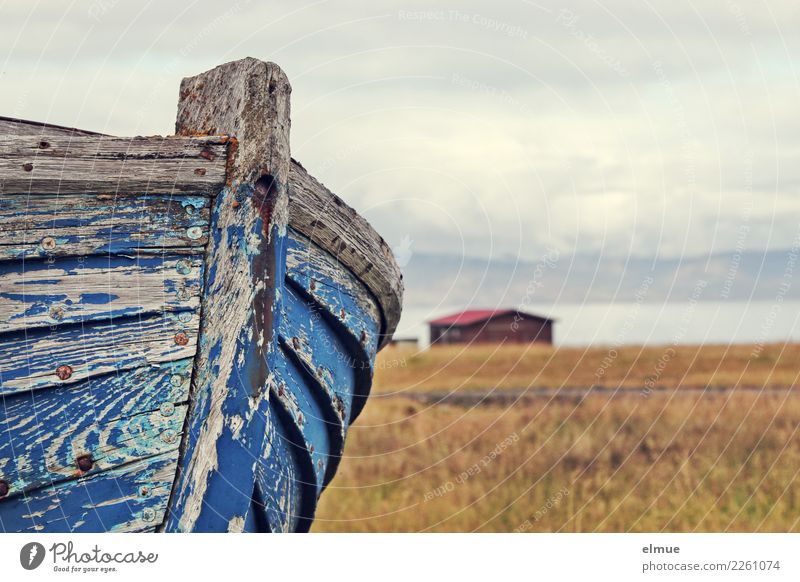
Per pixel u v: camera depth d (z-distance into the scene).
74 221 2.97
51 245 2.94
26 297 2.89
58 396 2.88
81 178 2.98
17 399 2.84
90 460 2.89
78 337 2.92
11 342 2.85
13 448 2.81
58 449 2.86
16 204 2.91
